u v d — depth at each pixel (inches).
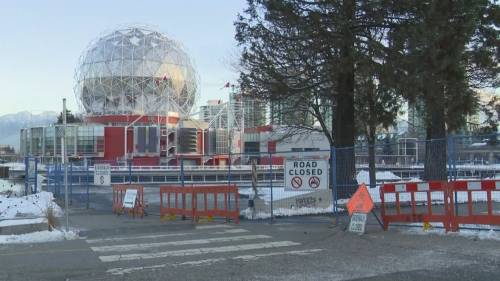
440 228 542.6
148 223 674.2
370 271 358.9
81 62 3922.2
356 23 810.8
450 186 526.6
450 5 837.2
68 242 520.1
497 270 353.4
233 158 3501.5
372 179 1178.6
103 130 3398.1
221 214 686.5
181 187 726.5
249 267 380.2
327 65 825.5
